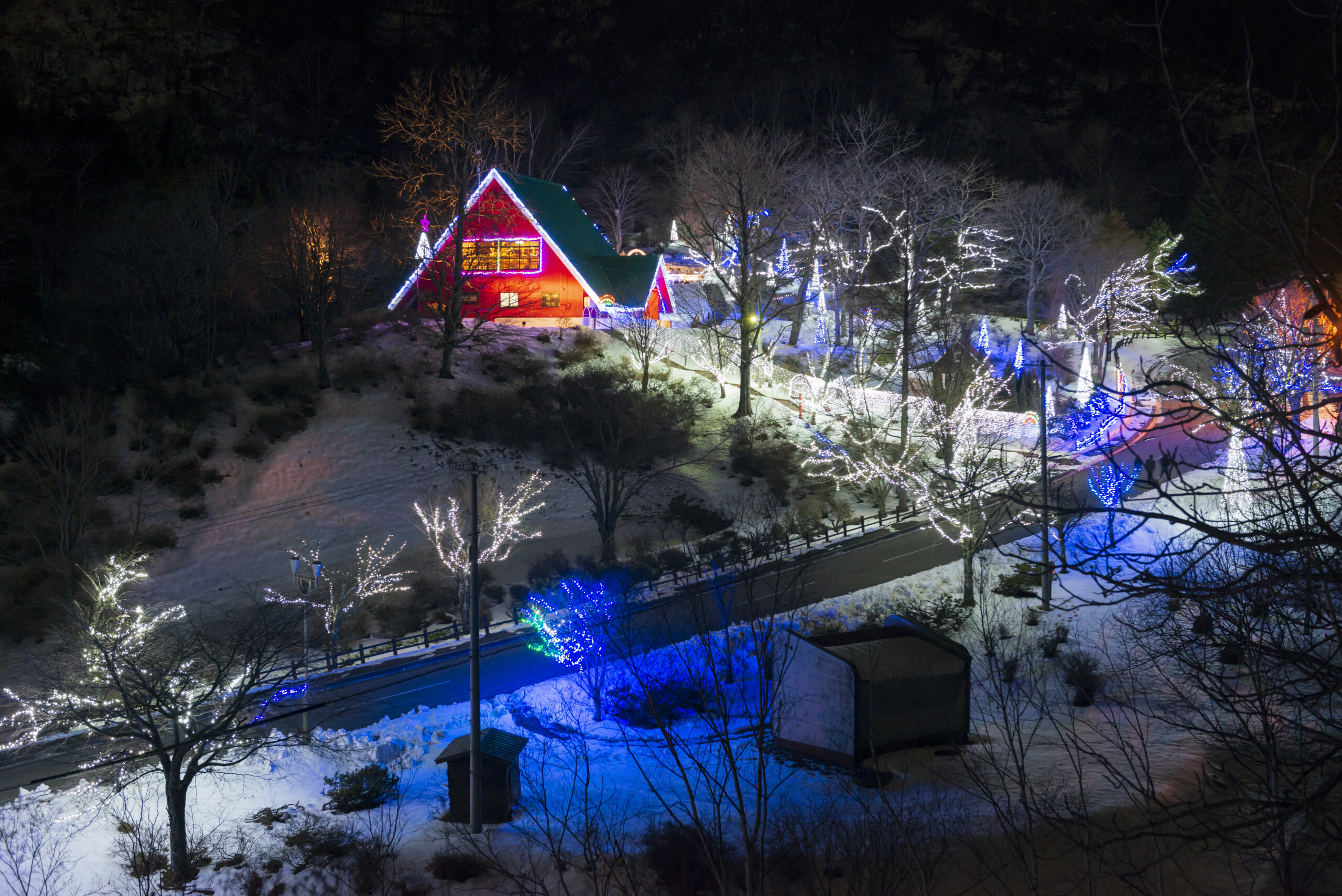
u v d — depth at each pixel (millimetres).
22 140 63250
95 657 22875
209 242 53000
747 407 53562
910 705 21266
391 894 17344
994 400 47500
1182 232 58625
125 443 45156
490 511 43281
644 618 32344
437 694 29375
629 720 25938
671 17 123688
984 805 17172
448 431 48906
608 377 54000
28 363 49625
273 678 29766
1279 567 5098
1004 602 30719
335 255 55500
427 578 40312
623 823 19031
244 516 42750
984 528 30531
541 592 37094
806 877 13516
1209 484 5629
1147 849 14055
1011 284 79562
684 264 83125
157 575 38938
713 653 28203
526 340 59562
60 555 38000
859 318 65062
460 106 60688
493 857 14711
